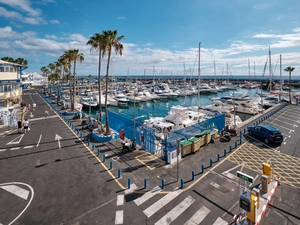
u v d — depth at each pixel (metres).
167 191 12.24
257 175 14.34
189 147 18.22
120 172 14.88
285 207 10.61
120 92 82.19
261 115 36.56
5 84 36.53
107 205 10.93
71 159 17.34
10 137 23.95
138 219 9.80
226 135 22.17
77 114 35.56
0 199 11.48
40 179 13.87
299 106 48.66
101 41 22.80
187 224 9.45
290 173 14.68
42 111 43.12
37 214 10.19
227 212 10.26
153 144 18.53
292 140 22.36
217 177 13.98
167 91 84.00
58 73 74.50
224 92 102.25
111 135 22.92
